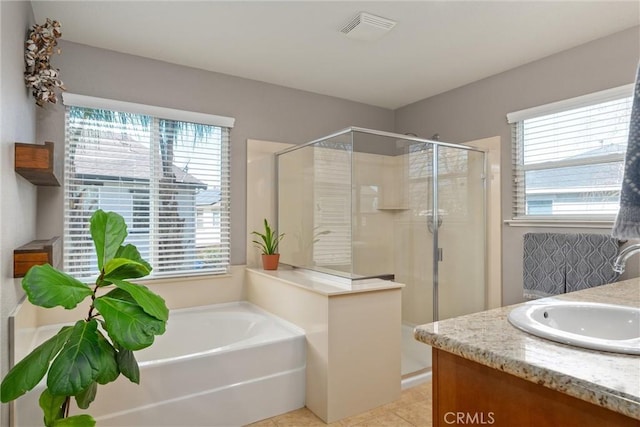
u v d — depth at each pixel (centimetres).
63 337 121
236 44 262
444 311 332
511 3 211
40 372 112
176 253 294
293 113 347
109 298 130
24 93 195
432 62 290
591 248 242
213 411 206
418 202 330
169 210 292
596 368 76
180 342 269
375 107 398
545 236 266
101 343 123
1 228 142
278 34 248
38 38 207
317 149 301
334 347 218
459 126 343
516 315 114
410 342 325
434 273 332
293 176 320
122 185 274
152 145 286
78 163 259
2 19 143
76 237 257
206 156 308
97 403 180
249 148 325
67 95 251
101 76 266
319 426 212
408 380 261
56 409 128
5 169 149
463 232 326
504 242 304
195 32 245
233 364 213
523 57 281
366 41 257
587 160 257
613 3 211
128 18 228
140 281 277
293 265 316
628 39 238
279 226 332
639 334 115
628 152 75
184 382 199
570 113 269
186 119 295
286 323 258
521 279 292
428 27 238
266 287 288
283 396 228
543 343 93
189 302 296
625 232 75
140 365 190
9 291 158
